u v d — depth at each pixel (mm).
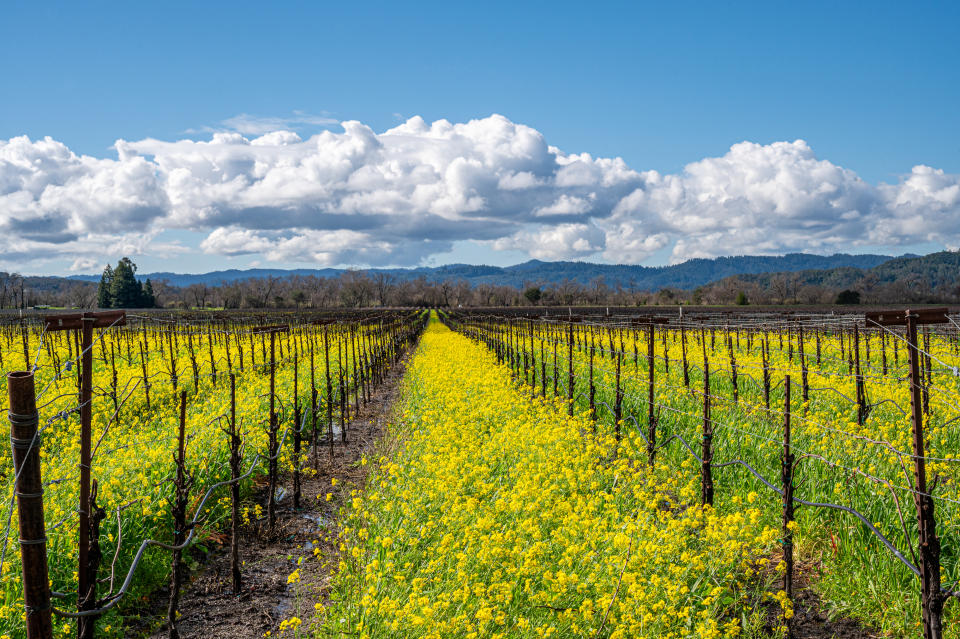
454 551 6504
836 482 7770
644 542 6352
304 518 9469
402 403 17734
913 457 4875
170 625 6152
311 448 13438
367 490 9617
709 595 5750
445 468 8812
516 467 9133
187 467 8938
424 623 5246
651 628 5242
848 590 6086
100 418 13484
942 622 5355
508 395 14922
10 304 103125
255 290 152875
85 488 4754
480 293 169625
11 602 5938
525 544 6512
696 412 12141
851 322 16531
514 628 5469
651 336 10039
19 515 3793
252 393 15602
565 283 152375
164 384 17641
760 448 9414
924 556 4766
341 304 155875
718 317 31641
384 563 6383
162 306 129875
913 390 4867
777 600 5828
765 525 7414
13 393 3736
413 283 179000
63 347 25156
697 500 8430
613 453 10336
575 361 17906
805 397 12797
